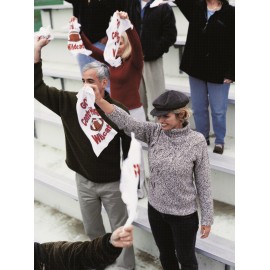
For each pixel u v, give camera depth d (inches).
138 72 105.2
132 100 107.5
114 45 97.8
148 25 119.3
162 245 88.4
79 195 97.7
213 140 123.3
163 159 76.7
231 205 110.2
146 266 108.7
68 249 52.4
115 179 92.0
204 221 78.3
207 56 104.4
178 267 93.3
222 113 108.9
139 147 37.5
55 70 161.5
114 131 86.7
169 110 73.0
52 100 89.6
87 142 89.0
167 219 80.4
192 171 77.0
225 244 95.1
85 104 83.9
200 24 103.7
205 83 110.8
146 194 116.3
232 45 101.1
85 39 111.9
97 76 83.9
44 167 140.0
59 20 183.8
